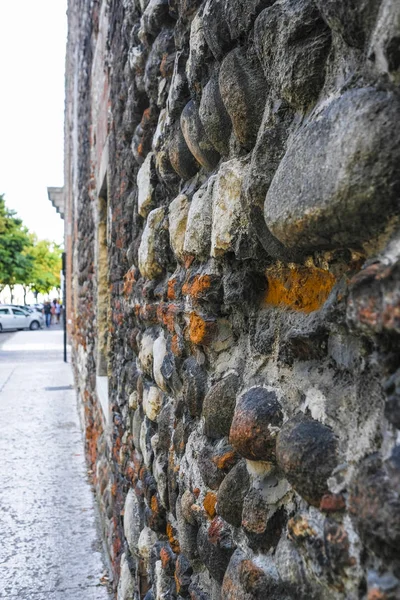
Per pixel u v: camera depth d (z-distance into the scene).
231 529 1.21
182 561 1.58
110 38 3.33
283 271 1.08
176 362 1.66
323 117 0.82
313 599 0.87
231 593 1.09
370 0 0.73
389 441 0.72
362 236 0.76
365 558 0.73
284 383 1.03
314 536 0.85
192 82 1.47
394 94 0.73
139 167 2.44
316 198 0.78
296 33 0.92
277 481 1.02
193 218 1.45
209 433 1.34
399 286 0.66
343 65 0.85
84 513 3.97
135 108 2.38
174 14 1.76
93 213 5.01
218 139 1.33
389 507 0.67
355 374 0.82
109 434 3.45
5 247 32.66
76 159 8.18
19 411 7.46
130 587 2.40
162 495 1.83
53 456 5.35
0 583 3.03
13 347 18.45
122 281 2.93
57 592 2.95
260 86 1.10
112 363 3.40
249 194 1.03
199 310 1.37
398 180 0.69
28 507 4.07
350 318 0.73
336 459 0.81
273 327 1.09
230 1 1.16
